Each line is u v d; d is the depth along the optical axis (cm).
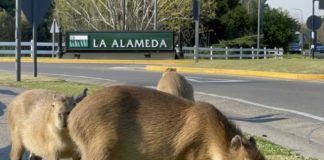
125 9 4762
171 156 519
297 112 1343
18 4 1869
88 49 3659
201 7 5384
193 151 515
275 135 1066
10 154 812
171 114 524
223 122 516
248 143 498
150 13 4950
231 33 6281
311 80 2200
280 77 2347
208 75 2444
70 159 738
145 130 521
